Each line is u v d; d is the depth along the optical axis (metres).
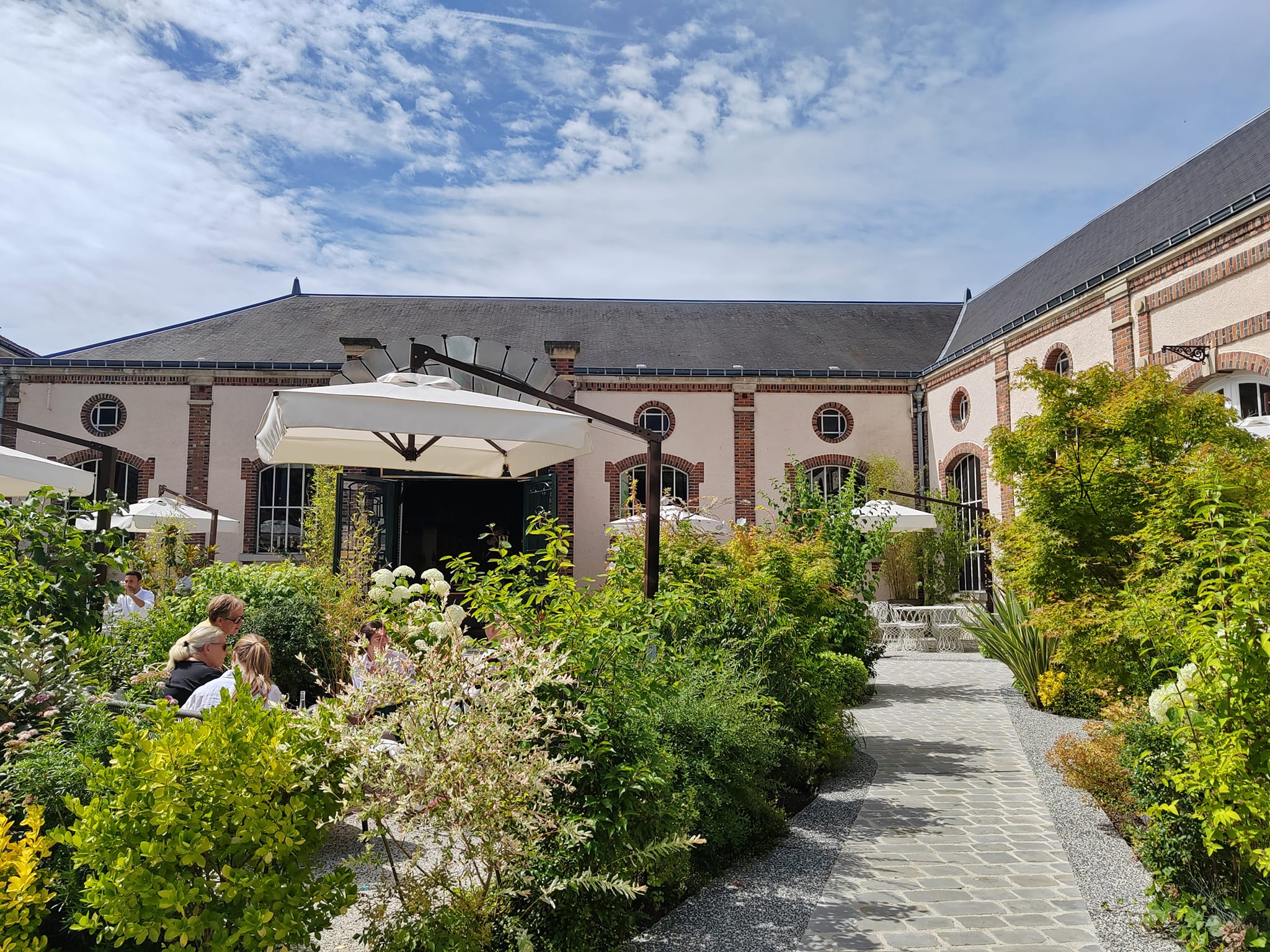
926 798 5.95
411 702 2.96
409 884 2.97
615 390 18.89
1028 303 16.67
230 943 2.38
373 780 2.76
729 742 4.64
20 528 4.79
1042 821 5.40
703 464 18.83
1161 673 5.34
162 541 12.56
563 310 22.23
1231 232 10.30
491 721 2.87
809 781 6.17
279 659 7.24
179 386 18.48
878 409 19.22
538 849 3.15
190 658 4.73
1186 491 5.26
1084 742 5.41
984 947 3.56
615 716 3.69
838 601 9.28
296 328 20.52
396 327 20.78
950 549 17.16
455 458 8.00
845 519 10.93
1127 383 6.88
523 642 3.21
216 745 2.53
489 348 13.73
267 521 18.38
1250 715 3.12
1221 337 10.46
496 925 3.23
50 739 3.24
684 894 4.12
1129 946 3.57
